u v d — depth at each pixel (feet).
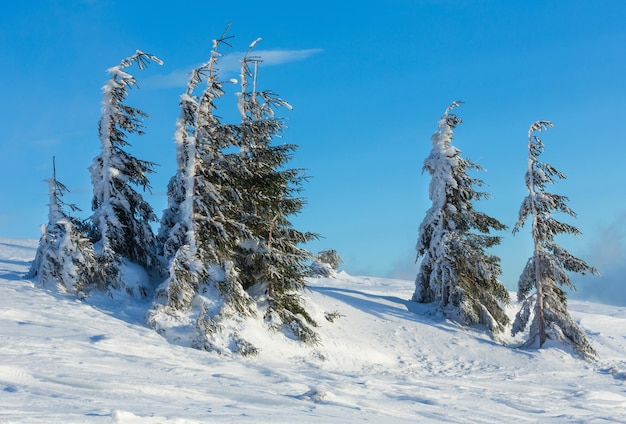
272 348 80.84
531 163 114.11
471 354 99.55
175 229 85.51
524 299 113.60
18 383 41.98
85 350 59.88
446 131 118.93
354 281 165.37
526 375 91.25
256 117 96.89
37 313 72.64
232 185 89.61
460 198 118.01
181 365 60.64
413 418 49.83
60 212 87.56
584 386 85.35
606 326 131.23
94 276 84.28
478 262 111.75
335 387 60.13
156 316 76.95
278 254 87.97
